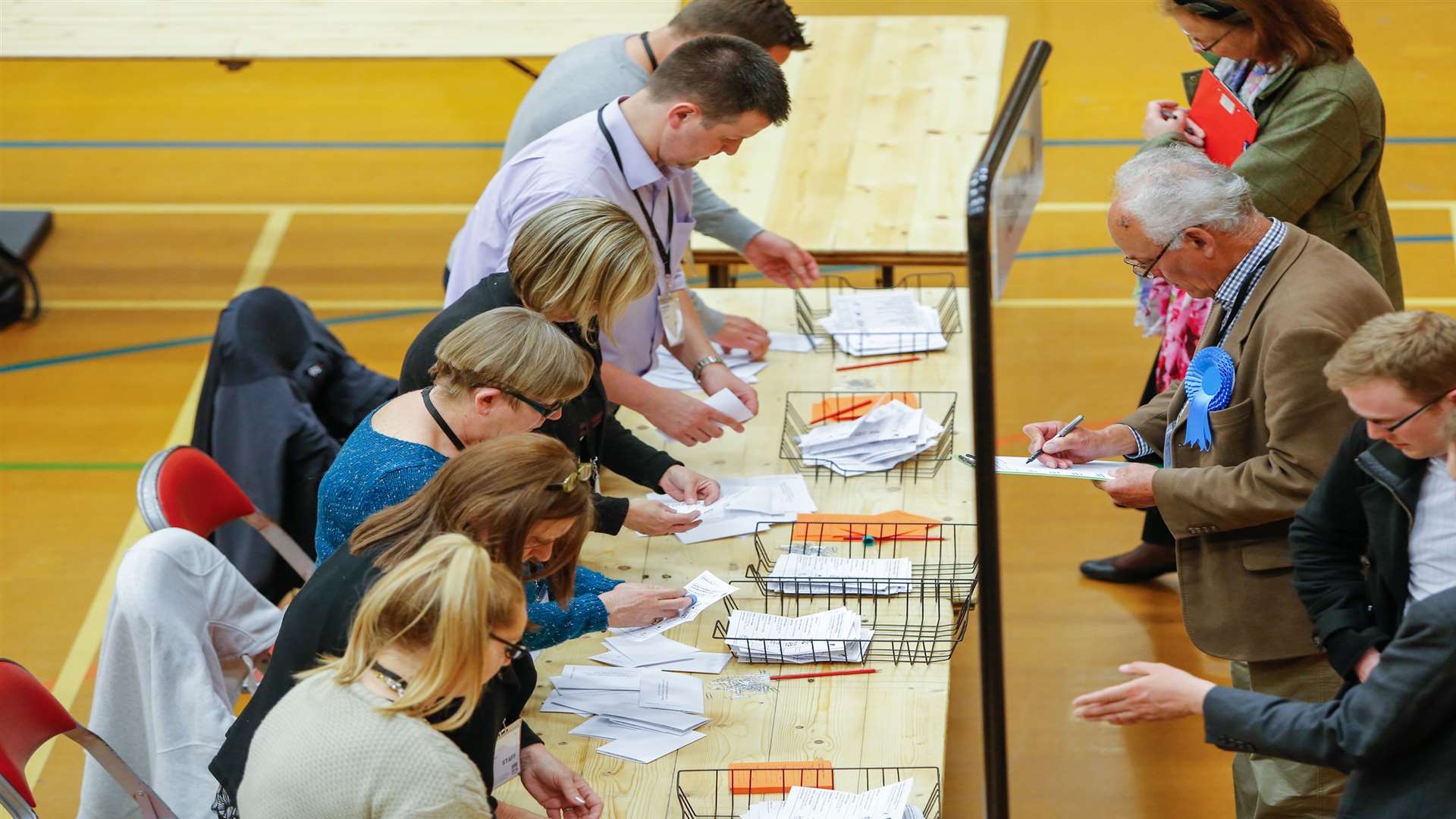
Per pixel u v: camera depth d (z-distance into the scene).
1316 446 6.52
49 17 13.78
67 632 11.15
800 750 6.42
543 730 6.61
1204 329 7.18
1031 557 11.16
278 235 16.91
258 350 9.29
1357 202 8.79
